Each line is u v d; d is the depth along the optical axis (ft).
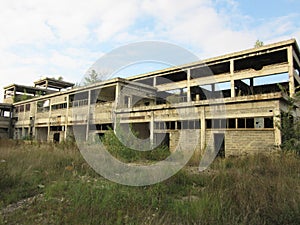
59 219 10.00
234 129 38.42
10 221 10.22
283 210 10.07
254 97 36.83
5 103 101.60
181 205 11.76
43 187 15.90
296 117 38.22
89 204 11.33
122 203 11.69
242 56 51.83
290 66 45.42
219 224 9.61
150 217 10.36
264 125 37.45
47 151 31.86
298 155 28.27
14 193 14.33
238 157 32.91
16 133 99.30
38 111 88.12
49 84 115.44
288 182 15.10
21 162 23.08
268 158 27.61
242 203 11.31
